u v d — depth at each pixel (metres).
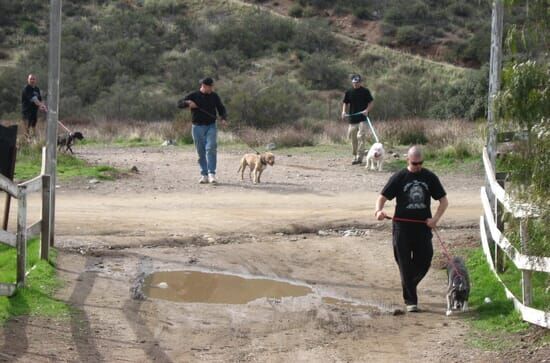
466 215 14.77
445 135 25.16
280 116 37.69
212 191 17.34
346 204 15.93
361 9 74.12
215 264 11.80
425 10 72.50
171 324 9.02
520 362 7.70
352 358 8.07
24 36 62.81
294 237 13.45
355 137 21.92
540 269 8.39
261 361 7.94
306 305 10.00
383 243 13.08
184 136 31.11
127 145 29.69
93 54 59.16
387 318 9.51
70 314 8.98
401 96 47.59
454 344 8.42
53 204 11.88
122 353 7.93
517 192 7.83
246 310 9.72
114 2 72.44
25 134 23.22
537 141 7.27
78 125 40.22
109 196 16.47
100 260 11.64
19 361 7.32
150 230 13.53
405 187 9.86
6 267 10.63
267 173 20.38
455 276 9.58
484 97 37.91
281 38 68.06
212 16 71.38
